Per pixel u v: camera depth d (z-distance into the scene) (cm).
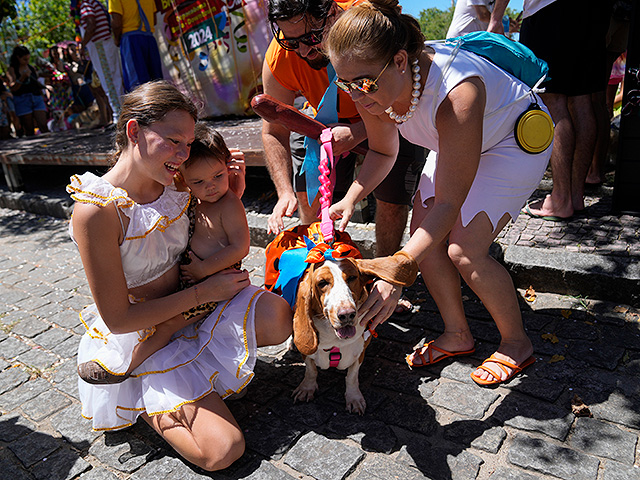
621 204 409
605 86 441
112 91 878
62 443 258
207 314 254
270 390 285
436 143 244
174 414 232
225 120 804
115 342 237
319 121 296
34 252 543
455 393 267
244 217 249
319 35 259
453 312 291
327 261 227
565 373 270
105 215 207
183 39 824
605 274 323
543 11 380
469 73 219
